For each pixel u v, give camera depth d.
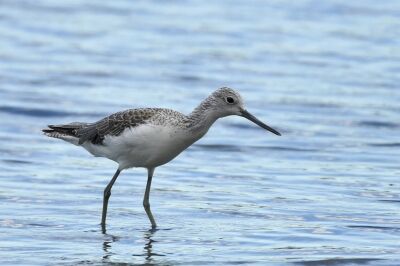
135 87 23.09
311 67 25.47
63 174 16.20
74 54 26.45
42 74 24.11
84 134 13.51
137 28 29.92
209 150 18.25
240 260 11.80
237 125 20.25
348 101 21.98
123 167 13.33
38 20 30.53
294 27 30.36
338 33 29.66
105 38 28.48
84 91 22.61
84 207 14.27
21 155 17.41
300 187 15.52
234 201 14.66
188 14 32.16
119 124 13.02
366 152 17.98
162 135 12.81
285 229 13.18
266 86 23.39
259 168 16.86
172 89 22.94
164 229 13.23
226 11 32.75
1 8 32.12
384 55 26.84
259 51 27.20
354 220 13.62
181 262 11.72
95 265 11.55
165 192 15.21
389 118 20.56
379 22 31.23
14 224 13.25
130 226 13.37
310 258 11.87
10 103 21.17
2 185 15.32
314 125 20.08
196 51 27.11
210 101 13.07
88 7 32.94
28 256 11.86
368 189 15.38
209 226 13.37
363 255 11.98
